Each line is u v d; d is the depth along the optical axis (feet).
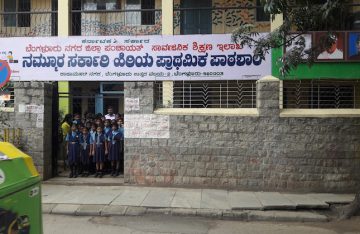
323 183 32.17
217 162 32.96
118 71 42.16
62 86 48.08
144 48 41.83
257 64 40.29
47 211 26.25
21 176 7.95
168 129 33.47
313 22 25.61
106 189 32.24
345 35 38.52
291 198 29.53
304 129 32.35
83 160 36.17
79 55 42.60
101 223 24.23
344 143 32.19
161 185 33.47
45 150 35.42
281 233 22.66
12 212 7.45
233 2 47.98
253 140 32.71
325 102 38.99
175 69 41.45
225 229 23.31
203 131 33.12
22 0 50.78
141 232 22.40
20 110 35.35
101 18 49.96
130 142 33.83
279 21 42.19
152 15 49.37
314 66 38.91
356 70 38.78
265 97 32.65
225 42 40.78
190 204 27.73
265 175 32.58
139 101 33.78
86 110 48.60
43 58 43.01
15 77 43.19
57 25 47.88
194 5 48.65
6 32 50.55
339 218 25.79
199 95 41.09
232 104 41.16
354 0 40.98
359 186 31.94
